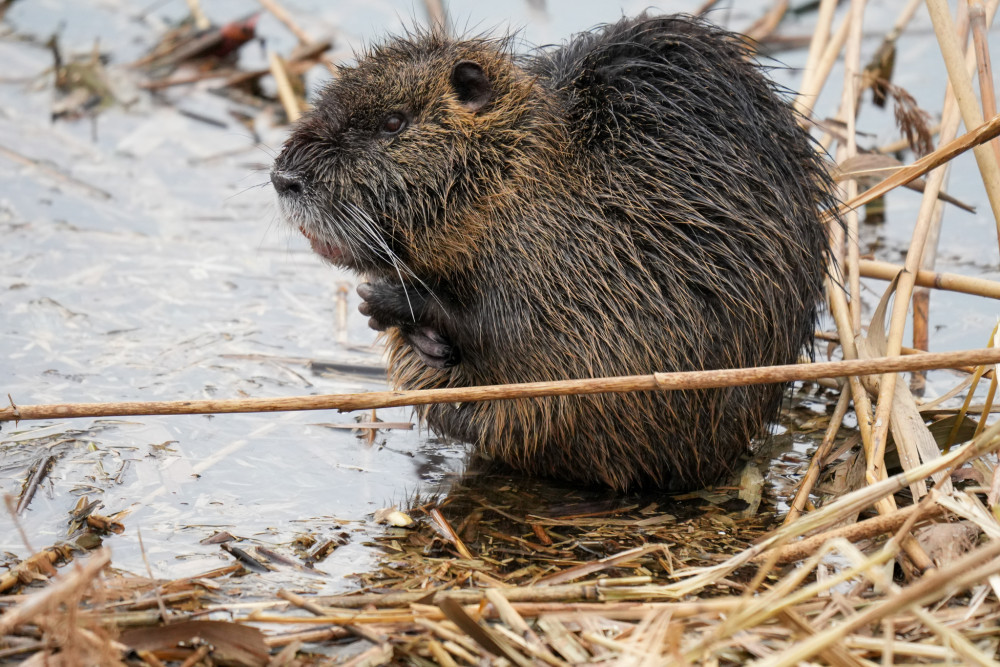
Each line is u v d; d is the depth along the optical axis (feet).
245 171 57.41
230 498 32.96
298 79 64.44
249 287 47.67
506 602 25.36
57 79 63.57
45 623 23.94
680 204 33.06
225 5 74.18
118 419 37.14
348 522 31.99
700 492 34.71
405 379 37.29
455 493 34.22
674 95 34.40
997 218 33.99
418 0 69.56
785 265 33.78
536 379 34.04
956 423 33.73
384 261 35.17
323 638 25.71
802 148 35.65
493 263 33.73
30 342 41.73
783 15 69.36
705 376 27.50
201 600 27.48
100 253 49.06
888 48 59.62
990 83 36.06
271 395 39.34
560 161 33.81
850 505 26.96
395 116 34.30
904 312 34.83
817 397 41.32
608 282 33.12
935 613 25.82
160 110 63.10
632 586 27.40
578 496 34.47
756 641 24.71
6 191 53.47
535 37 62.95
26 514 31.48
